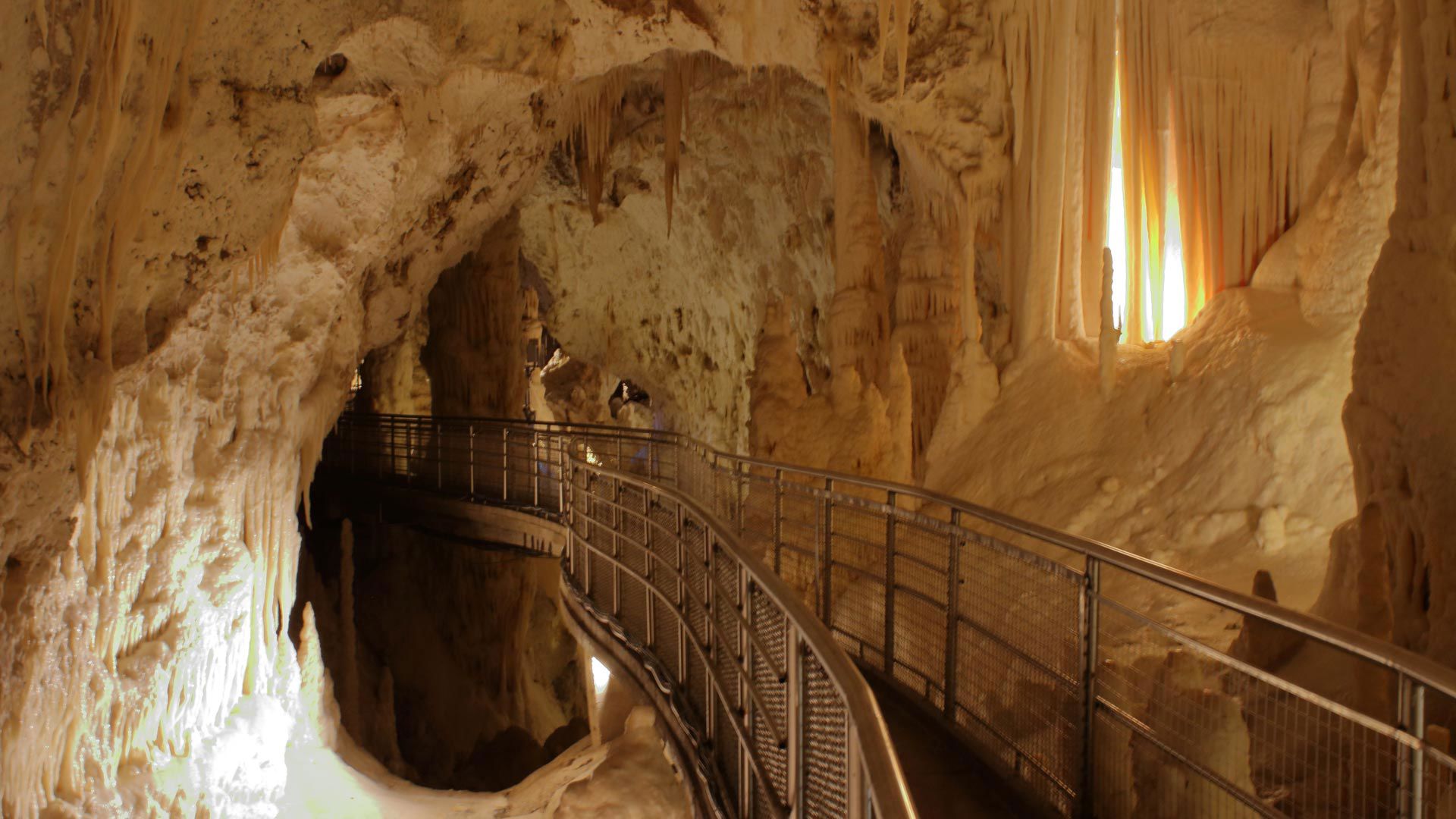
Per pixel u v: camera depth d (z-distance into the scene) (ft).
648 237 56.24
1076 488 25.14
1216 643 18.28
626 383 86.12
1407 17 13.30
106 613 20.71
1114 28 27.96
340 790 27.73
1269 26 25.70
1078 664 10.39
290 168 19.15
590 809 21.20
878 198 43.45
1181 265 28.63
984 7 29.78
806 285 48.88
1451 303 12.24
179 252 18.24
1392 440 13.00
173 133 16.02
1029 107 29.01
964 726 12.53
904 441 28.73
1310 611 16.46
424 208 33.58
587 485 22.58
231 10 16.61
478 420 43.19
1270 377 23.18
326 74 26.48
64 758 19.51
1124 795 9.89
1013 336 29.76
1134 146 28.43
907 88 30.68
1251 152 26.43
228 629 25.14
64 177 13.97
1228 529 22.22
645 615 18.07
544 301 76.07
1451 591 11.85
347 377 31.32
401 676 47.37
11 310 14.17
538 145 39.29
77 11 13.00
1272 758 11.68
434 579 50.42
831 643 6.89
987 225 30.99
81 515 19.56
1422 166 12.96
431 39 26.81
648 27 31.45
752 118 45.96
